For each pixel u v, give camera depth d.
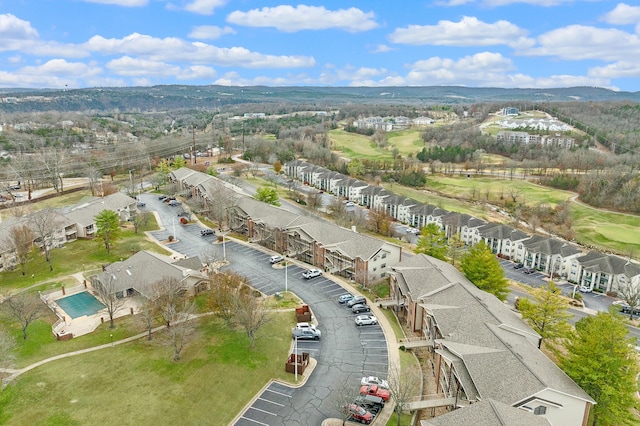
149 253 90.88
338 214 142.12
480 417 40.09
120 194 135.12
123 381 58.53
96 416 52.22
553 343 72.31
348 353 66.50
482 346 53.94
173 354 64.62
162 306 69.69
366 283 88.75
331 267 96.75
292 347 67.88
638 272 105.25
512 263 128.88
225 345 67.06
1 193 151.75
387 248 93.19
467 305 63.62
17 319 72.00
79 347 66.50
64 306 79.56
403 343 68.94
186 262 90.75
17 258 94.00
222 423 52.00
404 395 49.69
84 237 114.00
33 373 59.72
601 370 52.94
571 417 45.62
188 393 56.62
